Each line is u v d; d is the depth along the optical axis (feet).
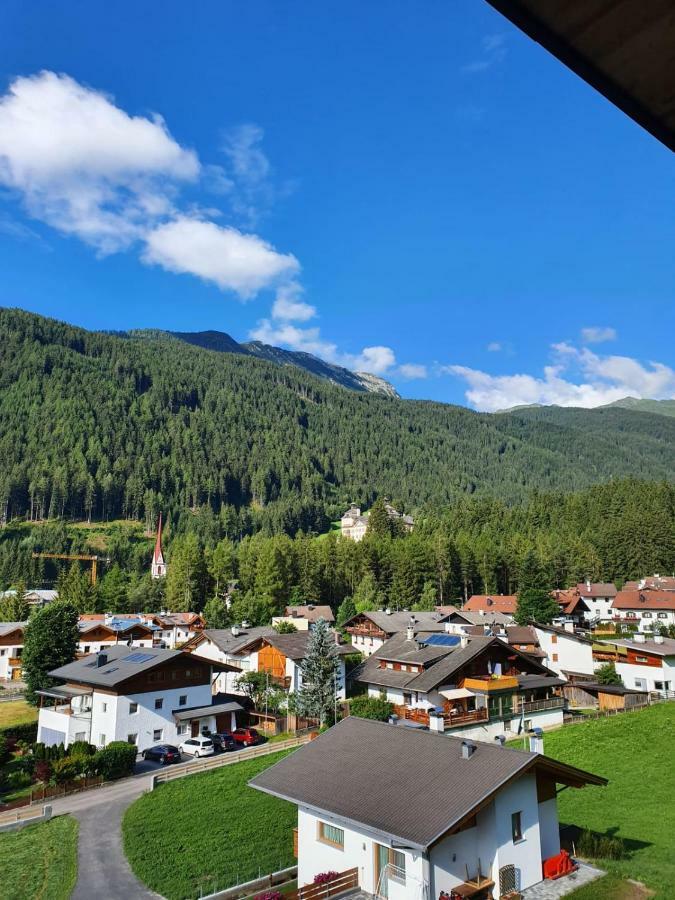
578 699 232.94
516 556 525.75
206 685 198.49
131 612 478.18
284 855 107.24
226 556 518.37
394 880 78.48
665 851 101.86
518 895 79.82
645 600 424.46
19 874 103.14
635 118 13.51
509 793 83.41
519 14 10.85
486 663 195.83
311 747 104.22
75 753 160.66
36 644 229.45
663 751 166.91
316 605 459.73
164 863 104.53
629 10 10.39
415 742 96.63
